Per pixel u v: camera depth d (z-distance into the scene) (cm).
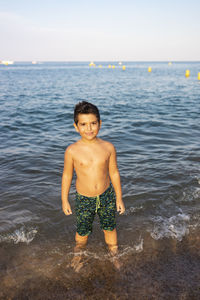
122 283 198
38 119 857
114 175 244
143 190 351
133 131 687
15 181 379
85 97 1459
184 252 231
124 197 334
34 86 2208
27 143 581
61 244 246
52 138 627
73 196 337
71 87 2119
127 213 299
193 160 459
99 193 231
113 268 213
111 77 3603
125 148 542
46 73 5031
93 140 228
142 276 204
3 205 313
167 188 355
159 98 1371
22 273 210
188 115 891
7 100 1313
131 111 995
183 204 316
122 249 237
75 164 228
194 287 193
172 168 423
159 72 5025
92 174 225
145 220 284
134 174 402
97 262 221
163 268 212
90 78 3403
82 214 233
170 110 1001
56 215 295
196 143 568
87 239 253
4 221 281
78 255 230
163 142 582
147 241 248
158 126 738
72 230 268
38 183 373
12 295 189
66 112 983
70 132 690
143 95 1522
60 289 194
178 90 1778
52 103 1228
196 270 209
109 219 236
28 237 256
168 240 249
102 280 202
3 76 3897
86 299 185
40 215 294
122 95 1537
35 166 438
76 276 206
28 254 232
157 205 315
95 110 215
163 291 190
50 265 218
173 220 283
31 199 328
